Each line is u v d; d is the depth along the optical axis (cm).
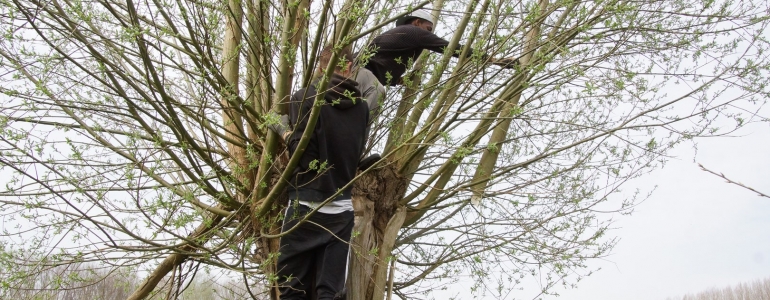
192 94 452
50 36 370
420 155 487
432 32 485
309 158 396
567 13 444
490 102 447
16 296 393
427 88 446
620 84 394
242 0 409
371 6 380
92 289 455
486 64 413
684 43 434
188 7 376
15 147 350
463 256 518
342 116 400
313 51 370
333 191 400
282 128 396
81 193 356
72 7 358
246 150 429
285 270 406
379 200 474
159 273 470
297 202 390
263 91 450
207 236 423
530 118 422
